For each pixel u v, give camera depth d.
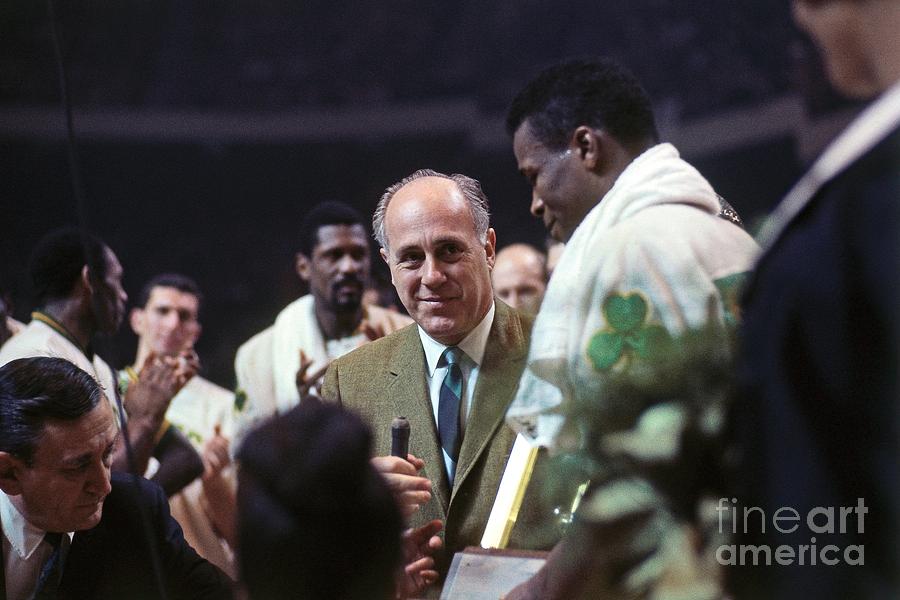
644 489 1.10
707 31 11.59
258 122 14.45
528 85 1.97
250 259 14.02
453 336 2.24
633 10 12.32
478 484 2.16
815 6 1.06
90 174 13.85
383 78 14.35
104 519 2.07
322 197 14.34
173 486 3.48
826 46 1.08
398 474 1.97
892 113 1.00
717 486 1.10
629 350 1.42
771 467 0.99
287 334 3.95
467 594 1.84
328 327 3.94
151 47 14.24
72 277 3.21
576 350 1.49
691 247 1.50
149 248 13.86
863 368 0.95
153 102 14.18
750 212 11.16
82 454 1.94
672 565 1.09
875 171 0.97
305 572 0.96
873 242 0.95
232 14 14.48
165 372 3.48
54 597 2.03
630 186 1.69
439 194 2.25
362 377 2.36
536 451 2.05
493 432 2.17
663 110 11.73
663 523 1.10
